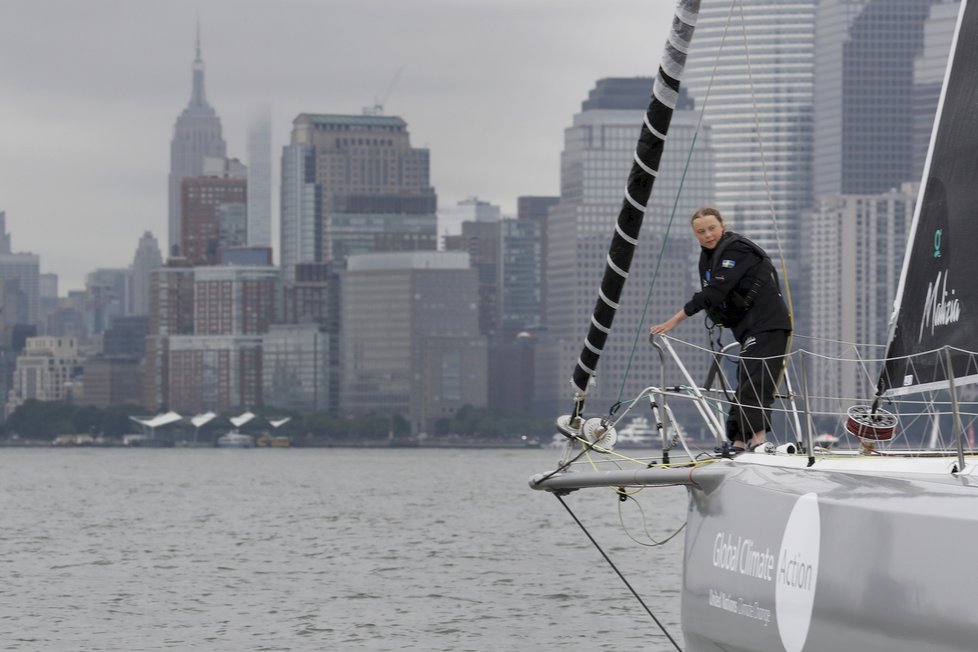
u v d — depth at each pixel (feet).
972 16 78.18
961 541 59.16
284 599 223.51
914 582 61.00
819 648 66.44
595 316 82.38
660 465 82.94
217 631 190.39
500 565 275.59
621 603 214.69
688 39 75.05
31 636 186.39
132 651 175.22
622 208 78.79
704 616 76.79
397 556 299.79
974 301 76.79
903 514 62.39
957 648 58.65
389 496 629.10
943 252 79.00
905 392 80.84
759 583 71.31
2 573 266.77
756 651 71.61
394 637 184.65
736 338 83.97
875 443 80.02
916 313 80.74
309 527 403.54
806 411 75.92
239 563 286.05
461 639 182.09
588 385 85.66
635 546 315.78
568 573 258.57
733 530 74.43
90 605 216.95
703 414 85.92
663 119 76.54
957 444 67.77
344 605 215.51
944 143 79.30
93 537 365.40
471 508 502.38
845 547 65.21
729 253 82.23
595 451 87.61
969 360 76.95
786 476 72.28
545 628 190.29
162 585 244.83
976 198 77.36
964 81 77.92
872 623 63.10
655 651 171.83
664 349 84.94
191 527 406.62
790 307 83.41
